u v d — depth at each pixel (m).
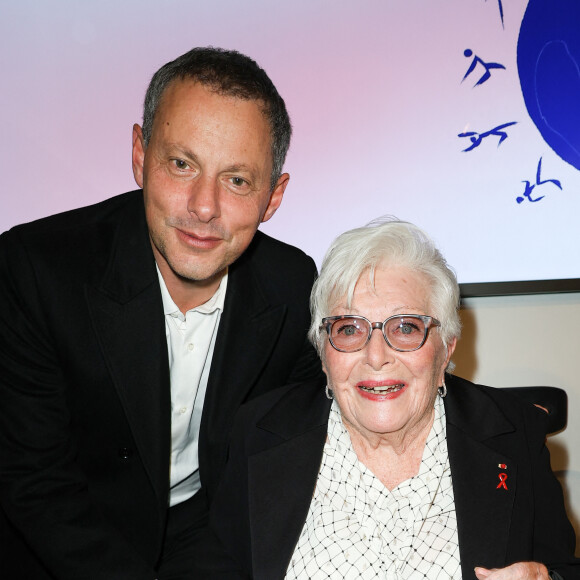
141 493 1.79
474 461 1.53
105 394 1.70
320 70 2.78
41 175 2.64
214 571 1.60
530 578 1.34
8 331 1.64
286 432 1.62
